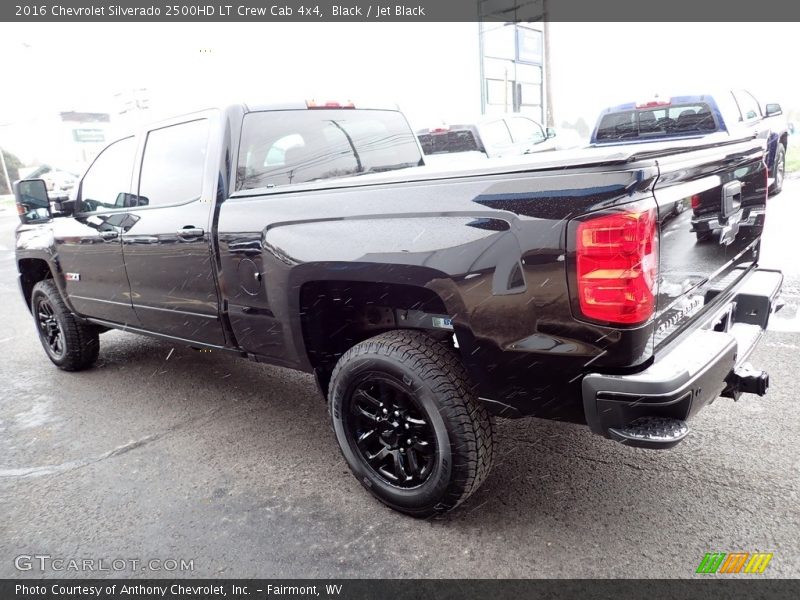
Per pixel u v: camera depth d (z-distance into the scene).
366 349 2.42
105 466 3.16
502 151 10.59
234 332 3.11
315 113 3.55
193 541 2.48
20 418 3.87
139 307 3.70
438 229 2.16
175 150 3.38
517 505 2.56
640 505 2.50
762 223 3.07
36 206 4.21
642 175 1.82
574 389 2.06
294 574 2.25
